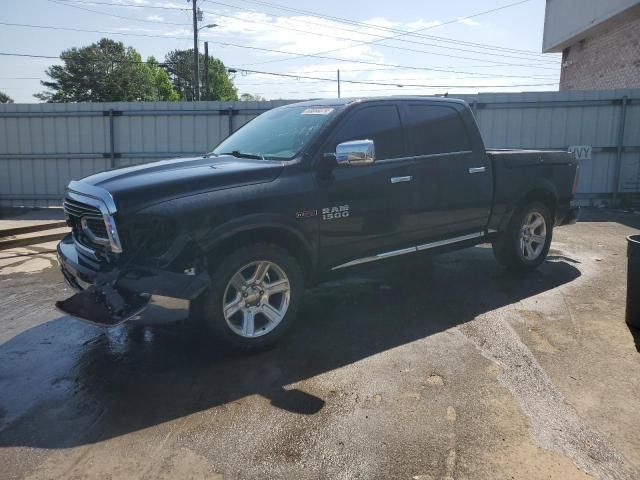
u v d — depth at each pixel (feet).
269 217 13.20
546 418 10.48
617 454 9.36
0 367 13.12
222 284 12.80
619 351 13.55
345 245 15.05
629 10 48.65
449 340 14.42
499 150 21.35
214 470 9.03
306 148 14.40
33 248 28.07
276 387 11.92
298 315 16.53
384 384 11.94
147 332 15.31
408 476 8.79
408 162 16.28
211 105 43.86
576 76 64.85
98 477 8.87
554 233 30.58
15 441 9.93
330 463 9.16
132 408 11.11
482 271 21.53
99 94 232.12
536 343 14.12
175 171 13.41
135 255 12.15
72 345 14.48
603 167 42.52
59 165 45.70
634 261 14.90
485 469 8.94
